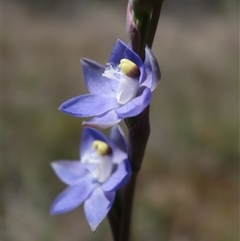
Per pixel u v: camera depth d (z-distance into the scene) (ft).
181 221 1.01
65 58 1.90
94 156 0.44
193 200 1.08
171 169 1.20
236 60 1.91
